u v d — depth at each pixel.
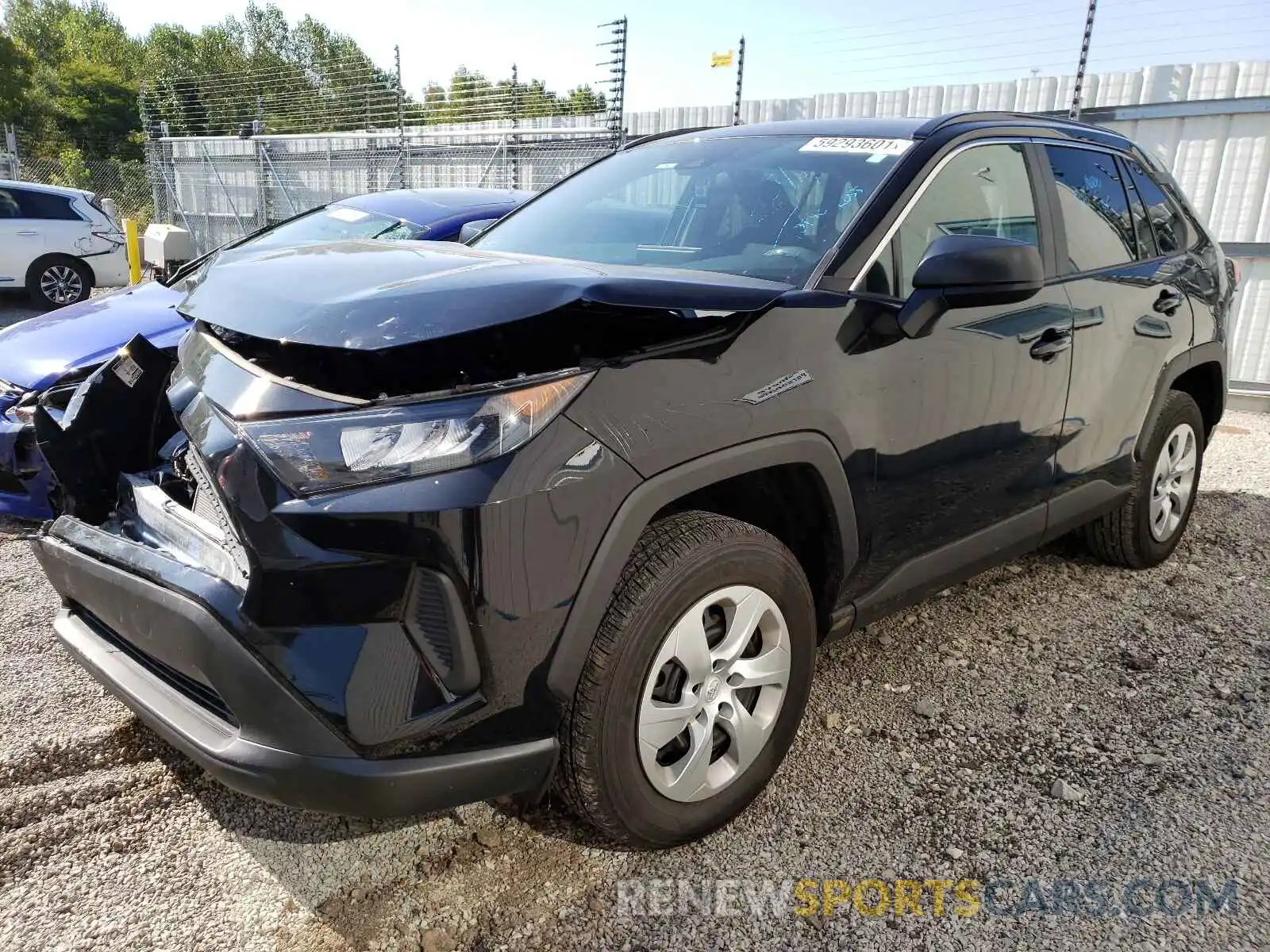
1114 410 3.18
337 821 2.24
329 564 1.61
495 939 1.88
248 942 1.86
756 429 1.95
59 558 2.16
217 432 1.76
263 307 1.87
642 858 2.11
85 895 1.98
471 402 1.65
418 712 1.66
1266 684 2.92
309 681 1.63
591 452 1.73
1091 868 2.09
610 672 1.82
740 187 2.73
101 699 2.74
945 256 2.16
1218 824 2.24
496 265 2.04
